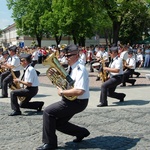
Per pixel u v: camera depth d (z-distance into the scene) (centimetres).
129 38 5078
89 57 2178
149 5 2511
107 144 562
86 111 836
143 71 2025
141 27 4928
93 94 1138
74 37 4628
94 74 1852
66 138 600
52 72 509
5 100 1024
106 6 2536
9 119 757
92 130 655
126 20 4809
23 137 612
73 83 501
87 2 2544
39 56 3070
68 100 521
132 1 2456
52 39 7194
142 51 2505
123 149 535
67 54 512
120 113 810
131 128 668
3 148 548
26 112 833
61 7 4200
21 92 789
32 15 5366
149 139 591
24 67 795
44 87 1331
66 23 4234
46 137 529
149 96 1080
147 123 709
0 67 1198
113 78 909
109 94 948
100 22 4431
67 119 544
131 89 1249
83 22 4234
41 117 773
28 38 7106
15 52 1036
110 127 678
